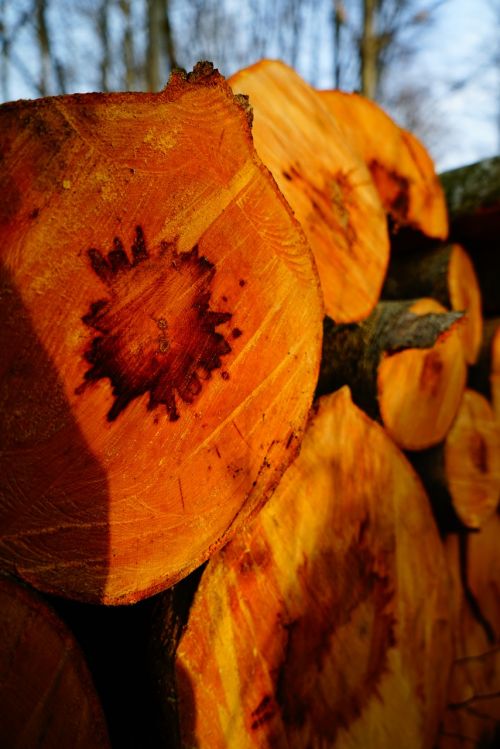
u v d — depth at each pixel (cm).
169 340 55
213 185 56
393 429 94
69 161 48
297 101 81
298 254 64
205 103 56
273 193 61
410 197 111
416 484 93
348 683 79
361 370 90
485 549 129
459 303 122
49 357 48
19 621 51
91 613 71
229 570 65
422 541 93
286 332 63
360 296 87
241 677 65
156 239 53
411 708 89
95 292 50
